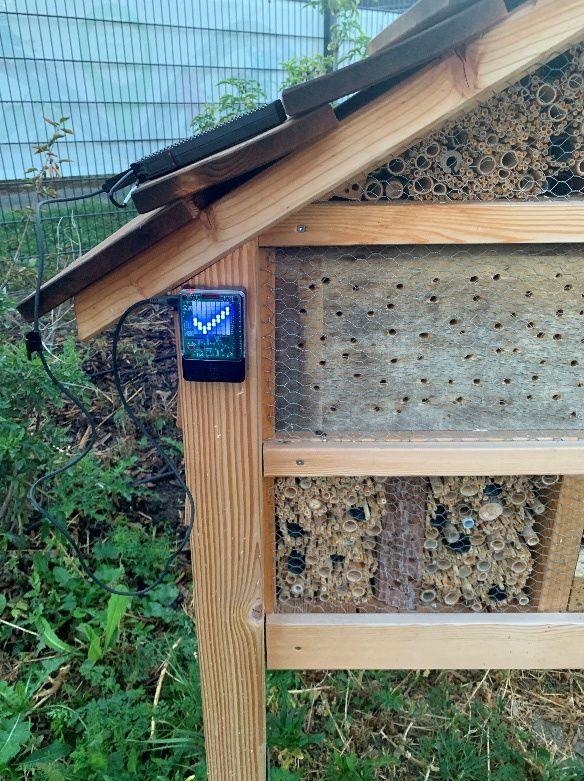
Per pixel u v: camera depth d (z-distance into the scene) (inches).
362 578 37.8
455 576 37.8
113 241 24.5
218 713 33.3
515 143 27.8
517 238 26.6
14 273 77.9
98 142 142.3
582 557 36.5
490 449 30.2
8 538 52.0
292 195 23.1
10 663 46.4
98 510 58.7
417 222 26.3
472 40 21.0
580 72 27.1
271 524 34.3
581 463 30.6
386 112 22.0
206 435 27.8
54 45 132.2
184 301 25.0
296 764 39.5
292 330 29.6
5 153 131.8
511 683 45.4
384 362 30.5
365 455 30.1
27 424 52.9
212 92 151.6
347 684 44.5
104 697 43.6
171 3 140.9
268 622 35.2
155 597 51.4
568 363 31.0
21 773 38.0
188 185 21.8
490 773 38.7
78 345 77.7
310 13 158.7
